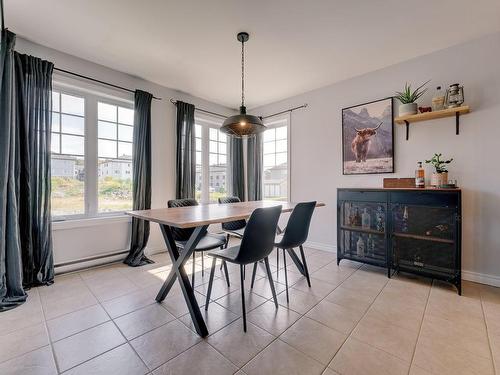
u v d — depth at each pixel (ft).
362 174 10.26
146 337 5.05
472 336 5.03
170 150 11.62
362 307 6.26
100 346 4.76
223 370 4.16
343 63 9.29
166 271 8.91
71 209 8.88
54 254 8.30
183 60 9.02
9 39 6.79
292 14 6.58
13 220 6.81
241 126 7.55
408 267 7.95
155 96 11.07
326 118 11.40
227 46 8.12
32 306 6.31
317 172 11.75
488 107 7.54
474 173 7.77
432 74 8.54
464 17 6.71
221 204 9.07
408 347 4.71
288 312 6.03
